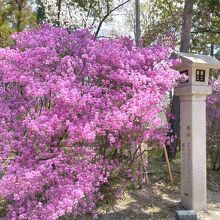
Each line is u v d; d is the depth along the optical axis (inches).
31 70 174.9
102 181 169.5
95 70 173.0
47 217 129.7
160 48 198.4
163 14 513.3
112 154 189.3
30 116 158.9
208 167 306.3
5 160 153.1
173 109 327.3
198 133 198.7
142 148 220.1
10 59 179.5
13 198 141.8
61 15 658.2
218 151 289.6
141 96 160.2
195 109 197.8
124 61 179.6
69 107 156.3
